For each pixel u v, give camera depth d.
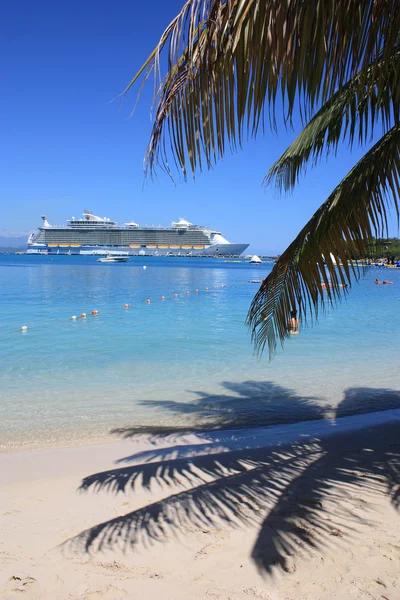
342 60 1.88
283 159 4.97
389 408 5.91
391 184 3.02
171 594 2.22
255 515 2.97
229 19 1.65
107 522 2.93
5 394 6.39
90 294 22.67
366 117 3.86
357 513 2.97
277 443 4.54
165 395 6.42
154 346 9.96
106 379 7.26
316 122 4.36
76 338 10.90
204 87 1.85
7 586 2.29
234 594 2.20
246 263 97.44
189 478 3.64
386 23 1.96
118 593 2.23
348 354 9.30
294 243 3.37
